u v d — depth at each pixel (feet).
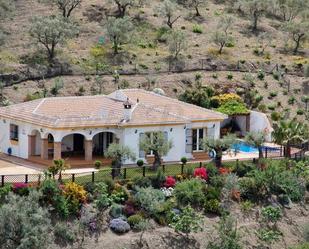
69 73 303.48
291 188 222.28
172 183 207.00
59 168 196.44
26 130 228.63
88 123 221.25
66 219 185.06
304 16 404.16
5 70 294.25
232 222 194.80
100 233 185.47
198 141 239.09
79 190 189.88
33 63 305.53
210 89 298.76
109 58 319.88
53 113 226.58
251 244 200.85
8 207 161.38
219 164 225.56
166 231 191.83
